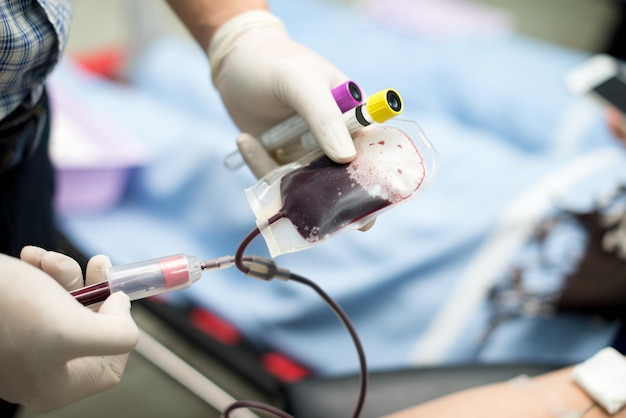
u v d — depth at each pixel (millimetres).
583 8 1893
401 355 895
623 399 645
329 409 739
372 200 544
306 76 618
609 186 942
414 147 566
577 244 904
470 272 920
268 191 576
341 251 964
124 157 1081
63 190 1052
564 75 1276
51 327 496
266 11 709
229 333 937
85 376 535
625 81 1212
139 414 1102
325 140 571
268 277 574
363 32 1441
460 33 1602
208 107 1228
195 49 1387
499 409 655
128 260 1013
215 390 851
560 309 897
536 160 1051
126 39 1426
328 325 923
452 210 980
